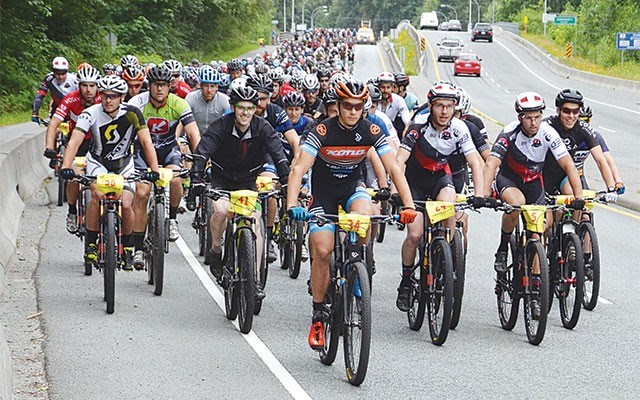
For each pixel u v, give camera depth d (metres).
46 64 61.69
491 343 13.84
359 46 153.88
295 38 170.25
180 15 108.25
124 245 15.77
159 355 12.86
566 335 14.33
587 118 16.88
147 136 15.61
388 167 12.48
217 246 15.06
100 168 15.88
